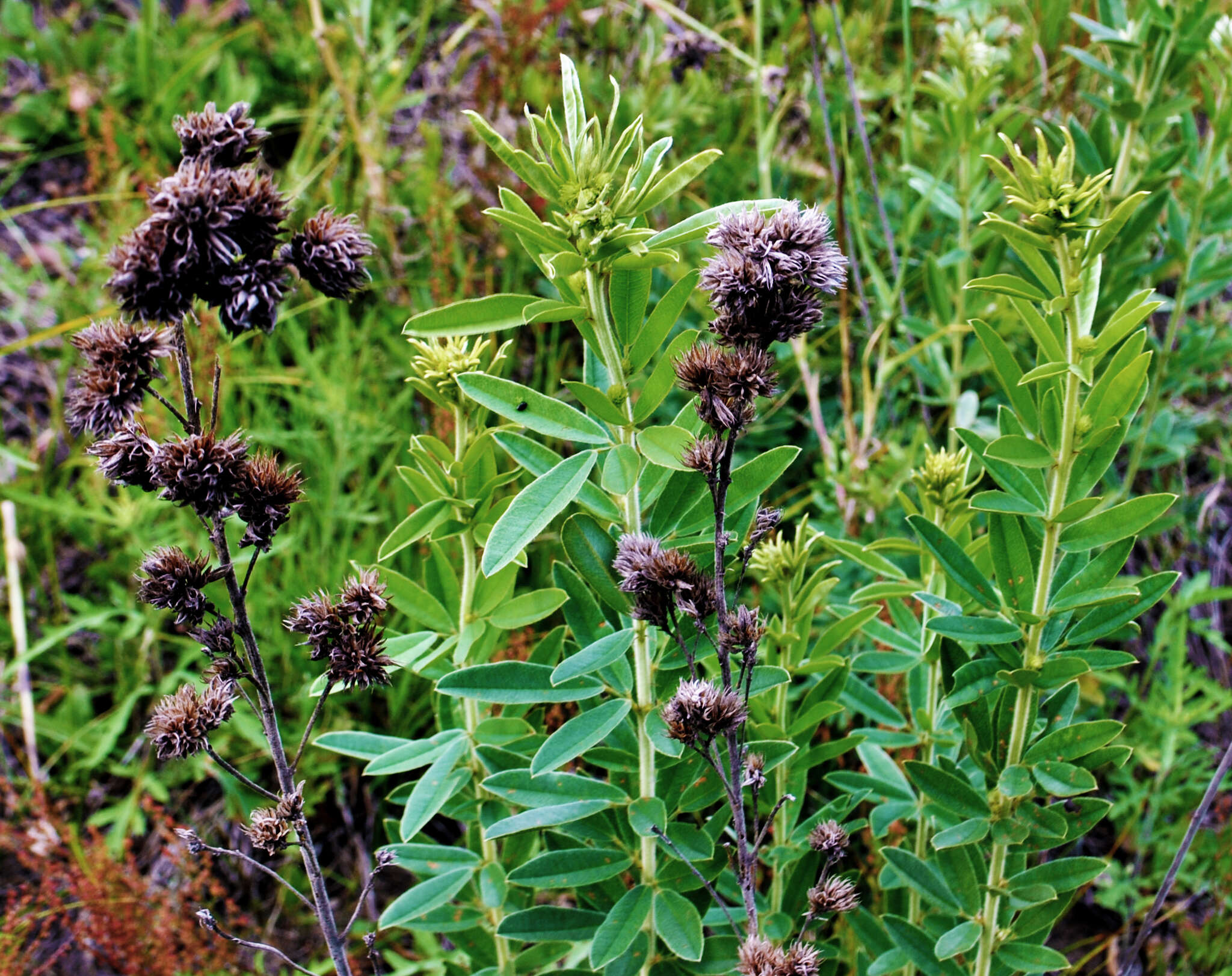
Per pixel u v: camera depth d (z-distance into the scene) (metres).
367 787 0.81
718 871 0.60
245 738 0.82
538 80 1.05
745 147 1.04
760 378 0.51
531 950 0.64
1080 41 0.98
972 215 0.81
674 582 0.53
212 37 1.21
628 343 0.56
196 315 0.51
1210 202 0.78
